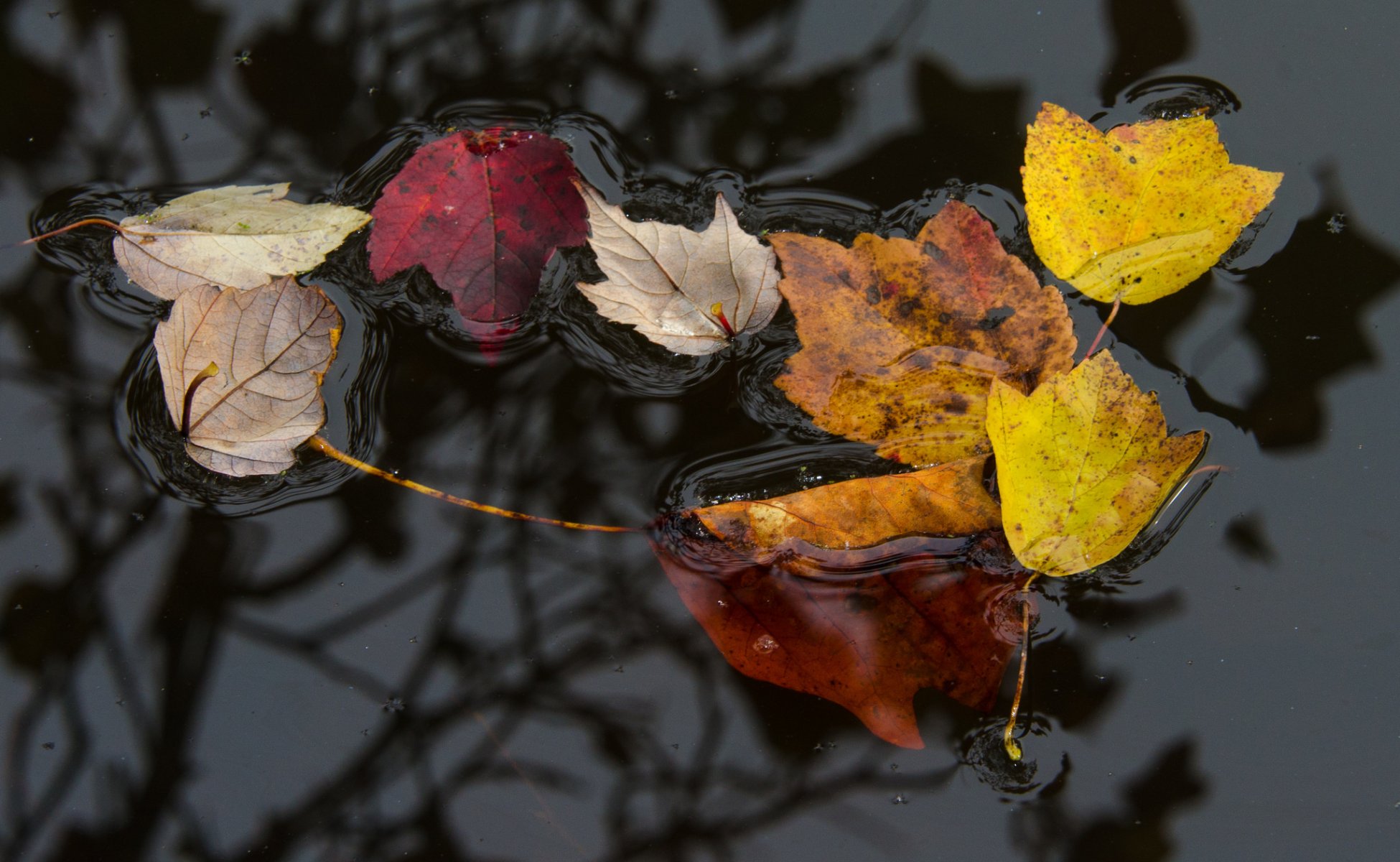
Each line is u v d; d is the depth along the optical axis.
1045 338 1.09
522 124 1.12
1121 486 1.07
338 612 1.07
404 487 1.08
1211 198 1.09
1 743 1.06
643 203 1.10
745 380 1.09
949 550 1.07
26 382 1.09
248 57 1.13
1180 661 1.06
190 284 1.09
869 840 1.05
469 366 1.09
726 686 1.07
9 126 1.12
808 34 1.13
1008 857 1.05
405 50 1.13
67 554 1.08
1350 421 1.08
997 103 1.12
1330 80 1.12
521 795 1.06
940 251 1.09
